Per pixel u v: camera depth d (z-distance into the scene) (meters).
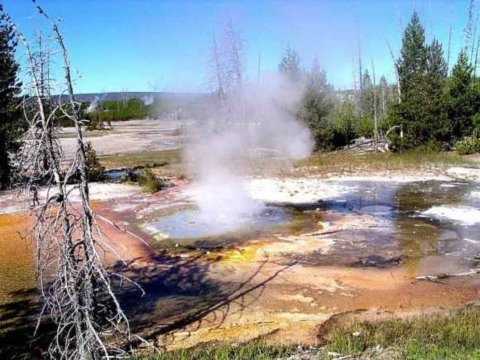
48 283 8.59
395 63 35.38
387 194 16.48
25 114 4.90
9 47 16.34
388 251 10.34
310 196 16.34
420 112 26.20
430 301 7.84
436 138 26.28
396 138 26.62
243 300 8.03
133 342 6.60
